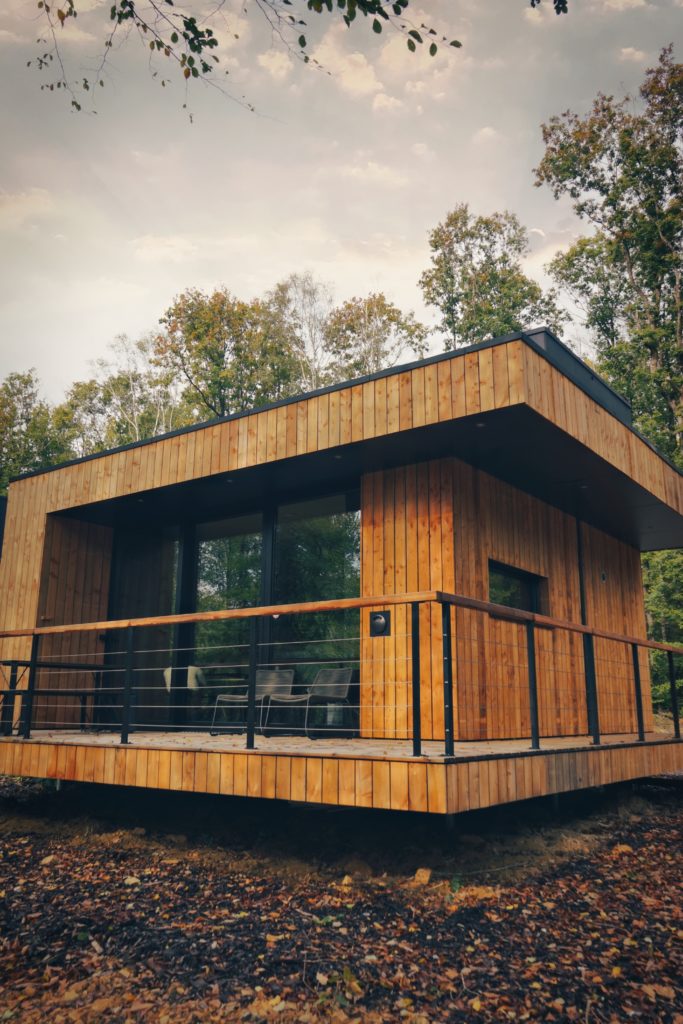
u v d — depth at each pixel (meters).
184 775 5.79
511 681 7.80
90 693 8.26
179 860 5.83
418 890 4.96
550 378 6.46
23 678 9.16
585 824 6.88
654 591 18.92
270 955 4.07
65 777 6.63
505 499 8.12
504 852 5.70
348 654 7.74
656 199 25.75
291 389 29.72
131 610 9.91
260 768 5.38
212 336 26.75
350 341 30.06
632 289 26.91
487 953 4.08
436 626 7.01
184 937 4.32
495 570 8.02
